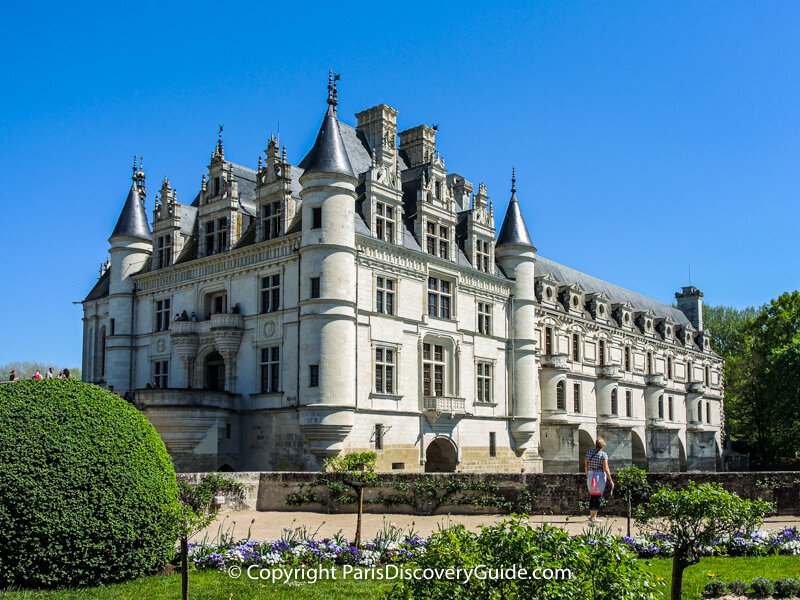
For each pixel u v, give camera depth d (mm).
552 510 28578
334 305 44438
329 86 47969
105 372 61688
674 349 93250
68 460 16109
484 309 57719
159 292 55781
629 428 80375
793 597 16094
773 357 79688
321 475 31859
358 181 50938
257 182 50000
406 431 48812
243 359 48875
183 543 14141
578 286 75938
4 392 17000
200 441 45062
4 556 15422
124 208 59656
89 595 15234
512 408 59000
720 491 14812
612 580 10617
